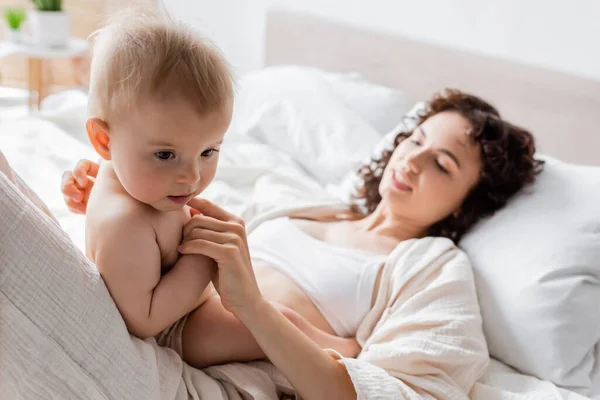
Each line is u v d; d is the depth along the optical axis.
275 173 1.70
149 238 0.83
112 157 0.80
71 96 2.81
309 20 2.45
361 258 1.23
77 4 3.45
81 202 0.98
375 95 2.04
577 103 1.76
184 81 0.76
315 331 1.09
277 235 1.29
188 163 0.79
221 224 0.92
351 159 1.81
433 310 1.10
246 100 2.13
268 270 1.21
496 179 1.35
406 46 2.17
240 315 0.91
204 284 0.89
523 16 1.94
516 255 1.26
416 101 2.17
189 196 0.83
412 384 1.00
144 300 0.83
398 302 1.14
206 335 0.99
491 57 1.98
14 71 3.56
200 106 0.77
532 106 1.87
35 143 1.73
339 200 1.49
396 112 2.02
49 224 0.78
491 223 1.36
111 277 0.81
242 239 0.92
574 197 1.31
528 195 1.37
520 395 1.08
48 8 2.91
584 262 1.21
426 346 1.04
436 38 2.18
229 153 1.85
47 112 1.96
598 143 1.74
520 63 1.90
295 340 0.93
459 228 1.38
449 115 1.40
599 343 1.23
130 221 0.82
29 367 0.76
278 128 1.97
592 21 1.79
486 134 1.36
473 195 1.38
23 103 3.37
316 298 1.16
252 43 2.95
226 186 1.65
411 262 1.19
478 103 1.43
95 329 0.79
